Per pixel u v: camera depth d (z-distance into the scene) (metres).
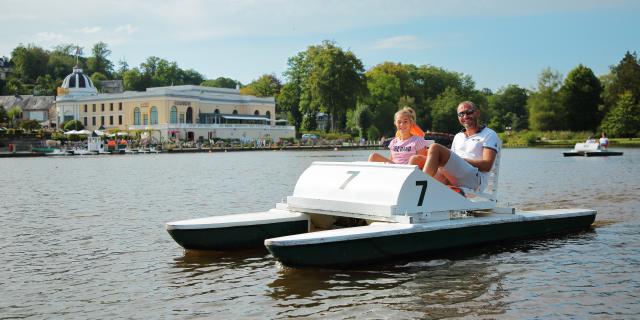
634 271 7.25
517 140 91.12
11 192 18.84
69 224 11.41
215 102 108.88
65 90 116.75
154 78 176.50
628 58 106.38
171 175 27.72
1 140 72.38
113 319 5.62
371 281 6.85
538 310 5.77
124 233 10.28
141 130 97.75
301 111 118.69
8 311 5.89
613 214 12.13
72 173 30.77
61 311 5.88
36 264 7.90
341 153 71.00
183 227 7.97
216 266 7.70
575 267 7.46
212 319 5.58
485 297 6.21
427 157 8.27
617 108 96.19
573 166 32.59
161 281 6.99
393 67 129.88
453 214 8.39
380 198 7.88
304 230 8.91
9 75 163.88
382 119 112.81
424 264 7.63
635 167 30.97
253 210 13.39
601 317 5.56
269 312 5.78
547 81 101.94
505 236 8.84
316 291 6.48
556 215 9.48
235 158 53.78
